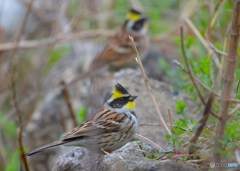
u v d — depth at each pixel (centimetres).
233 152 622
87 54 1622
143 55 1551
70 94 1482
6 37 1784
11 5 1902
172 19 1681
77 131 795
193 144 627
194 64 1088
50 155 1364
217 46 1007
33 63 1606
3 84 1266
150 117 1030
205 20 1309
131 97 857
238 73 710
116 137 814
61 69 1675
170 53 1611
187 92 1035
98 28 1714
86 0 1534
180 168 627
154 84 1182
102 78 1451
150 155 739
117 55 1484
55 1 1705
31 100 1239
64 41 1530
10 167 1256
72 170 802
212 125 719
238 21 561
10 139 1518
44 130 1429
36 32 1850
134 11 1554
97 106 1320
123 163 664
